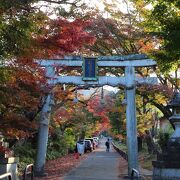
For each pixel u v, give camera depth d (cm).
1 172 1664
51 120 3142
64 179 2109
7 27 926
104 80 2266
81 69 2369
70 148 5006
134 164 2248
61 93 2219
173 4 1116
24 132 1538
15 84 1272
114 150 6906
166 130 3531
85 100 3525
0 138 1745
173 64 1195
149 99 2633
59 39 1204
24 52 992
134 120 2283
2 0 902
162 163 1459
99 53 2594
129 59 2275
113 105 3816
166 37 1069
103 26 2453
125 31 2450
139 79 2278
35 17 1013
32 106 1537
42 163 2291
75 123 4450
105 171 2622
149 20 1182
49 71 2183
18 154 2634
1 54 945
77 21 1295
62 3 1084
